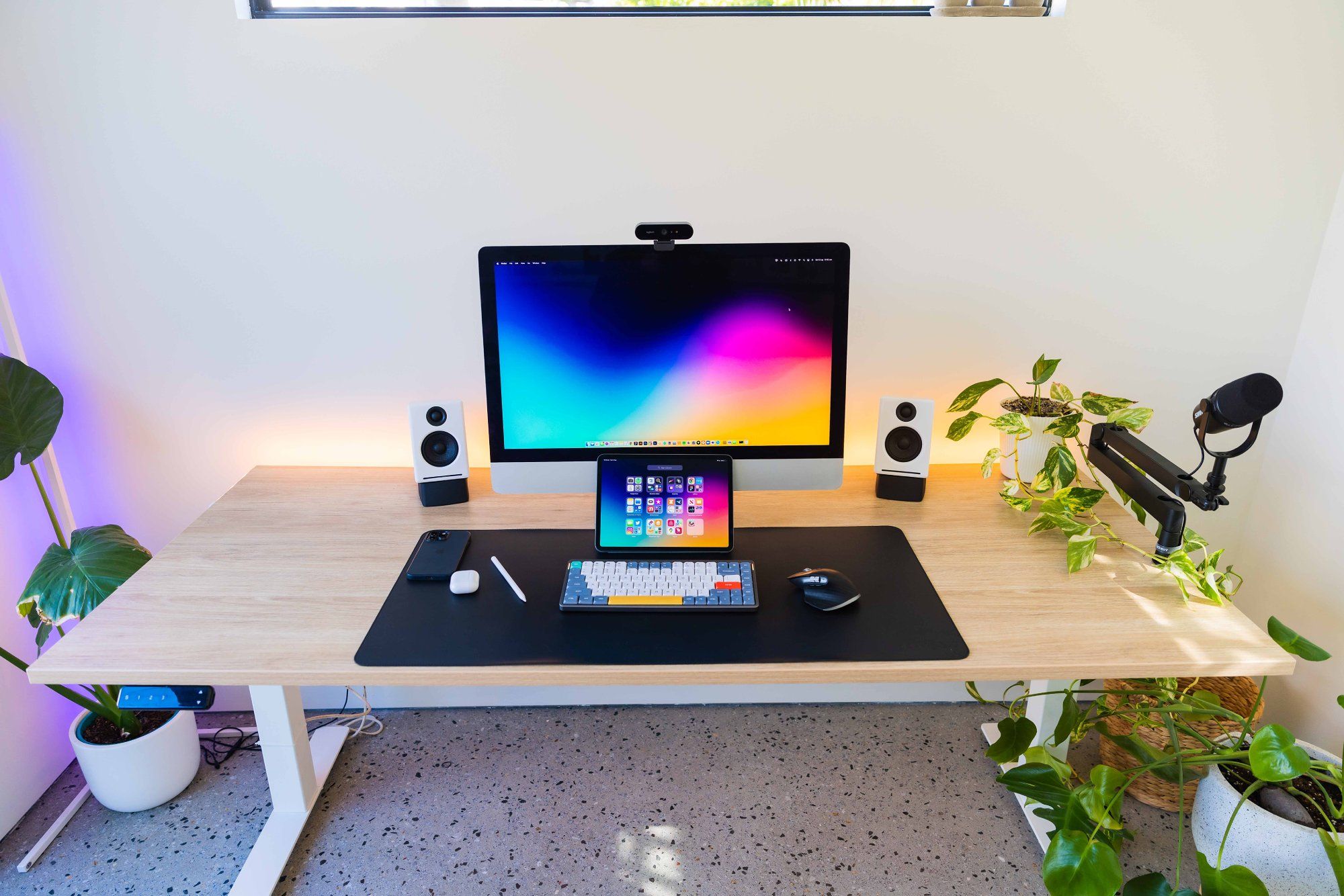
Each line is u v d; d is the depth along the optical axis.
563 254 1.41
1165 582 1.36
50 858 1.70
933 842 1.72
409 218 1.72
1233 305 1.80
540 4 1.70
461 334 1.82
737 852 1.70
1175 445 1.92
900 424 1.62
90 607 1.57
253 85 1.62
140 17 1.56
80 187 1.67
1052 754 1.77
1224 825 1.43
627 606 1.30
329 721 2.08
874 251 1.76
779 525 1.56
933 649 1.20
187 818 1.79
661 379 1.47
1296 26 1.61
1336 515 1.73
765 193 1.72
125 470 1.90
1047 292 1.80
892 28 1.61
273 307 1.78
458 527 1.57
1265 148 1.69
